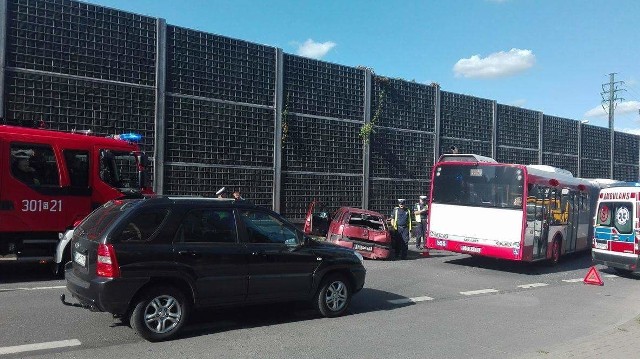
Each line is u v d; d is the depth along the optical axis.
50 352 5.71
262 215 7.30
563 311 9.03
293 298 7.37
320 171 18.03
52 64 12.35
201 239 6.66
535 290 11.14
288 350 6.12
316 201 17.88
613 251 13.54
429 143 21.80
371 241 14.82
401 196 20.72
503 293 10.62
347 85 18.88
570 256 18.27
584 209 17.31
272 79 16.62
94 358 5.56
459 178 14.22
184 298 6.44
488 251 13.48
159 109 14.00
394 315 8.17
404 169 20.84
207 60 15.08
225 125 15.48
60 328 6.60
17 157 9.43
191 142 14.74
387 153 20.25
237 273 6.79
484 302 9.55
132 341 6.20
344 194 18.75
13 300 8.02
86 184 10.08
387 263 14.28
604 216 13.92
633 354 6.24
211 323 7.22
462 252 14.04
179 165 14.46
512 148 25.48
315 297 7.67
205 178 15.03
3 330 6.44
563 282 12.45
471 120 23.56
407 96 20.98
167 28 14.23
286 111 16.91
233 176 15.66
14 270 10.70
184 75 14.59
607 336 7.15
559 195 15.27
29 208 9.49
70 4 12.61
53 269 10.21
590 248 18.03
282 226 7.48
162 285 6.29
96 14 13.02
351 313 8.18
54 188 9.73
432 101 21.94
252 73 16.12
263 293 7.05
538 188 13.83
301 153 17.50
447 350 6.36
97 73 13.03
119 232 6.12
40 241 9.59
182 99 14.55
